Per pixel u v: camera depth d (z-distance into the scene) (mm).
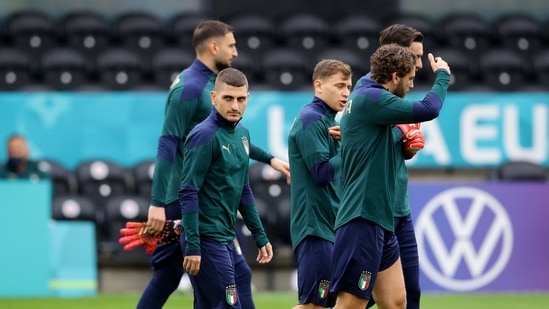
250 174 51156
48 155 51656
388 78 26203
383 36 28578
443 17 67438
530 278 47438
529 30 65000
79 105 51938
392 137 26453
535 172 51688
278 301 43281
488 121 52906
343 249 26312
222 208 26891
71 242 45438
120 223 48875
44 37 62000
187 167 26547
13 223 44438
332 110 28031
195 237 26344
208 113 30094
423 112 25547
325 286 27969
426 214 46625
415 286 28828
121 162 52156
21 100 51562
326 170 27391
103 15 65312
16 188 44500
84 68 59656
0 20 64250
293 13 65500
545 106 53250
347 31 63031
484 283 47031
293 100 51594
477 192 47281
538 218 47688
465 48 63656
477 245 47094
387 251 26906
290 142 28266
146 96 52281
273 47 61719
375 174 26125
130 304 41875
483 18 67750
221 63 30328
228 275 26797
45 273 44719
